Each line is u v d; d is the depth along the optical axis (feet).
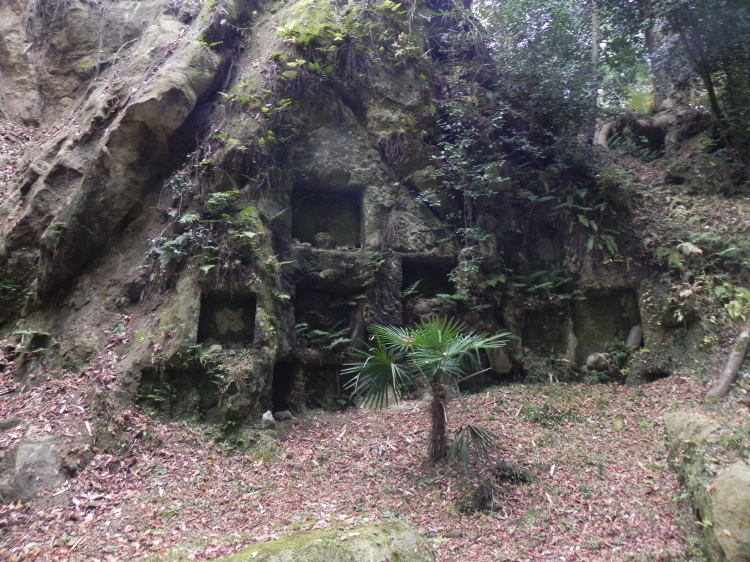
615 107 40.34
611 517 16.19
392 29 31.07
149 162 26.35
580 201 30.66
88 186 24.84
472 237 28.17
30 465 17.92
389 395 25.13
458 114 29.76
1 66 36.96
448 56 33.76
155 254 24.47
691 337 25.63
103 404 20.44
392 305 26.81
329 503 17.29
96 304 24.13
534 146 31.01
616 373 26.89
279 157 27.55
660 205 30.22
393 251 27.53
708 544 13.55
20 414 20.13
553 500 17.17
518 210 30.37
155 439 20.20
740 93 32.30
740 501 12.87
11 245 25.98
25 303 25.32
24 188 28.02
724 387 21.85
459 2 34.09
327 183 28.19
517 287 28.45
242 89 28.09
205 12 32.01
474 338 18.08
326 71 29.04
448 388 25.58
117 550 14.87
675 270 27.30
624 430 21.66
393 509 16.85
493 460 18.94
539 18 33.35
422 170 29.19
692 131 37.27
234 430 21.26
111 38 38.37
